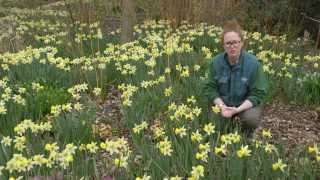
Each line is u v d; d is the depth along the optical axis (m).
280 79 3.69
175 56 3.96
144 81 3.13
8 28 5.75
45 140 2.21
